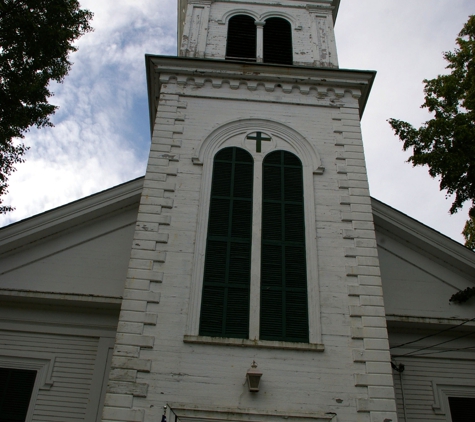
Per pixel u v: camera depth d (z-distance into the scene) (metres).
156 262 11.52
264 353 10.45
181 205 12.55
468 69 15.14
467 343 13.52
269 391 10.01
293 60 17.25
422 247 14.98
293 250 12.12
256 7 19.02
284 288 11.48
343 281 11.60
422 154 14.15
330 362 10.43
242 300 11.22
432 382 12.98
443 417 12.52
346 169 13.70
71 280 13.80
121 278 13.96
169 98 14.98
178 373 10.09
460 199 14.37
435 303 14.17
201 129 14.27
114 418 9.51
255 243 12.11
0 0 13.25
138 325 10.59
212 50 17.36
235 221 12.45
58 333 12.95
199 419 9.59
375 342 10.72
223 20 18.41
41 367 12.55
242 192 13.03
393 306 14.05
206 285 11.32
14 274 13.76
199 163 13.46
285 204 12.88
